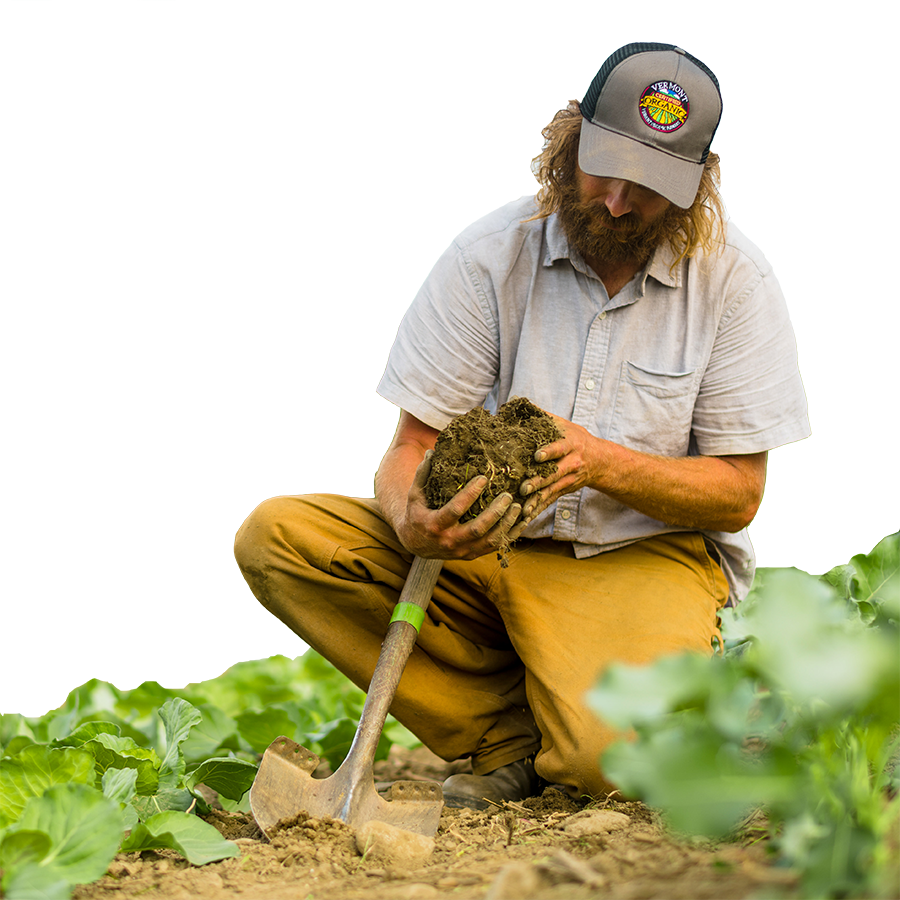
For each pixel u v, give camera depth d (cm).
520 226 223
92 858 119
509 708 217
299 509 213
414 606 191
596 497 216
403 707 210
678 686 85
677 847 124
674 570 215
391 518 201
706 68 208
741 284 217
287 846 155
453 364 221
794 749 112
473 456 176
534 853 142
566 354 218
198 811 184
